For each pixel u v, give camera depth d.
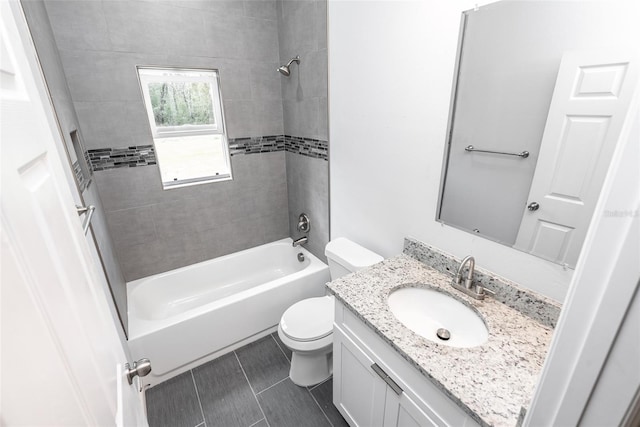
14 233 0.35
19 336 0.33
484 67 1.05
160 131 2.24
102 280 1.35
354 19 1.58
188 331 1.84
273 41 2.41
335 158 2.03
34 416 0.33
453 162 1.24
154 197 2.27
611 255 0.32
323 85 1.97
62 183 0.66
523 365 0.86
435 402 0.88
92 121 1.93
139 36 1.94
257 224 2.83
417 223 1.49
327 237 2.38
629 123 0.30
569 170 0.90
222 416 1.62
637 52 0.72
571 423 0.39
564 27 0.83
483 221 1.18
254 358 2.01
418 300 1.27
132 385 1.00
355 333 1.21
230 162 2.53
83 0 1.74
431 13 1.19
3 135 0.38
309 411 1.64
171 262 2.47
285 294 2.20
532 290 1.06
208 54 2.19
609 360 0.33
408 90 1.38
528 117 0.96
